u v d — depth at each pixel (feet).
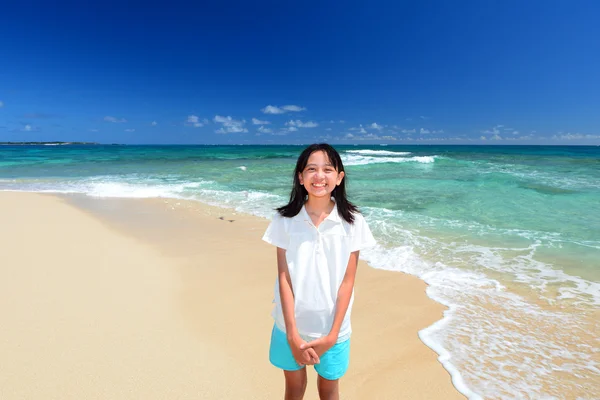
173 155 114.52
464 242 20.04
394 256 17.95
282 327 6.21
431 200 32.22
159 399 8.04
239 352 9.84
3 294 12.94
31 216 26.27
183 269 16.21
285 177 51.70
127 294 13.35
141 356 9.53
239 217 27.14
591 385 8.69
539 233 21.80
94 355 9.49
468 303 13.04
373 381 8.90
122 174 56.90
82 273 15.26
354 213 6.38
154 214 28.09
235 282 14.78
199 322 11.45
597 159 83.15
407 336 10.91
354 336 10.95
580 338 10.73
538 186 39.34
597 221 24.67
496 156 98.07
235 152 138.41
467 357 9.81
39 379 8.50
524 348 10.24
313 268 6.05
